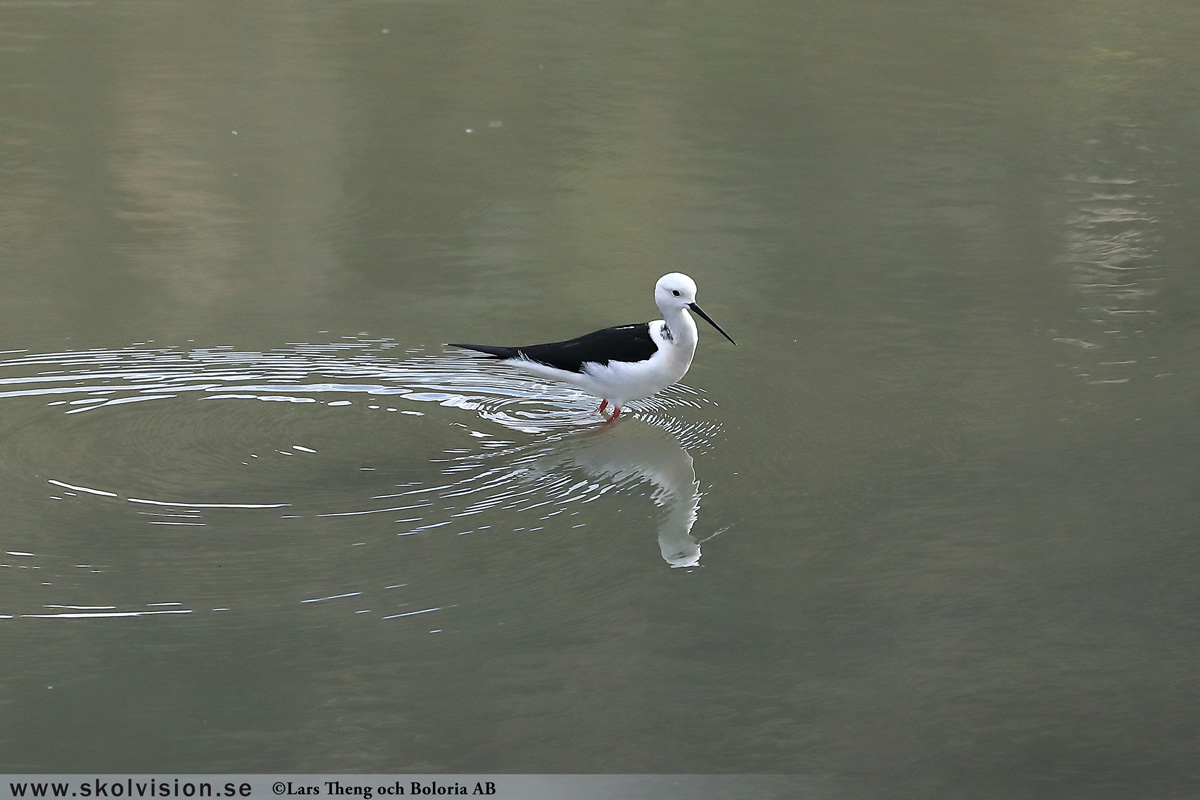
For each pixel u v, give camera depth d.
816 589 10.20
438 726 8.71
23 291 15.20
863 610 9.94
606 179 19.03
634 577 10.34
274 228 17.39
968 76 23.23
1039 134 20.59
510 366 13.01
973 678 9.23
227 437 12.15
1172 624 9.72
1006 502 11.28
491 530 10.88
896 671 9.30
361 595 9.98
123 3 26.84
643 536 10.91
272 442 12.09
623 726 8.77
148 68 23.17
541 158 19.78
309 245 16.88
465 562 10.45
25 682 8.96
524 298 15.37
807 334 14.52
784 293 15.55
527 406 13.01
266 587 10.02
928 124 21.05
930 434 12.41
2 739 8.48
